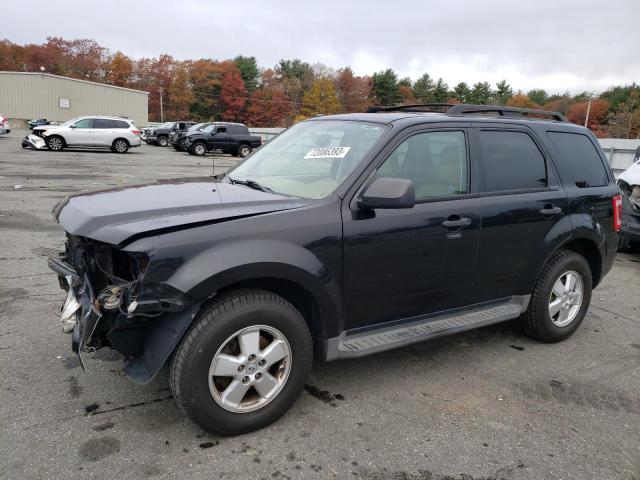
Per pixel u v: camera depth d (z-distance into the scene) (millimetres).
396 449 2965
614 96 89375
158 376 3660
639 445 3121
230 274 2768
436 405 3457
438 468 2824
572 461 2936
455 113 4094
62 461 2730
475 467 2846
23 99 49875
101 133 25453
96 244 2910
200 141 26734
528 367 4098
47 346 4016
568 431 3230
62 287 3629
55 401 3285
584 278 4625
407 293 3576
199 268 2705
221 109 97938
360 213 3271
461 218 3711
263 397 3059
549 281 4340
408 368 3986
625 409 3525
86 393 3395
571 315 4621
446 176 3750
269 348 3020
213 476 2678
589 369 4109
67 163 18906
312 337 3395
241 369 2939
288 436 3043
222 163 22797
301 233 3039
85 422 3080
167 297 2680
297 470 2754
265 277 2908
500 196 3973
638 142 15922
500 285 4109
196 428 3076
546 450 3023
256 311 2908
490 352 4355
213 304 2867
